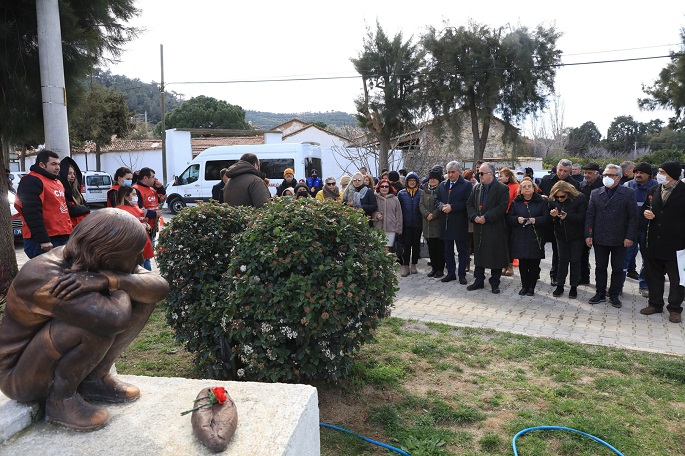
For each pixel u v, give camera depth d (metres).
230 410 2.02
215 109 46.69
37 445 1.89
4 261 6.02
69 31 6.88
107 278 1.86
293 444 2.00
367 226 3.49
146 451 1.85
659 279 5.71
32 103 6.62
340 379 3.75
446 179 7.54
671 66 20.36
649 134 57.19
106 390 2.19
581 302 6.35
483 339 4.77
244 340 3.30
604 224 6.04
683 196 5.32
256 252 3.21
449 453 2.88
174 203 18.78
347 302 3.13
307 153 17.30
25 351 1.89
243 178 4.55
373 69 25.50
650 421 3.25
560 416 3.31
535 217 6.46
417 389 3.71
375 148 20.12
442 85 25.53
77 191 5.63
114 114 26.45
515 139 26.12
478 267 7.00
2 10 6.36
